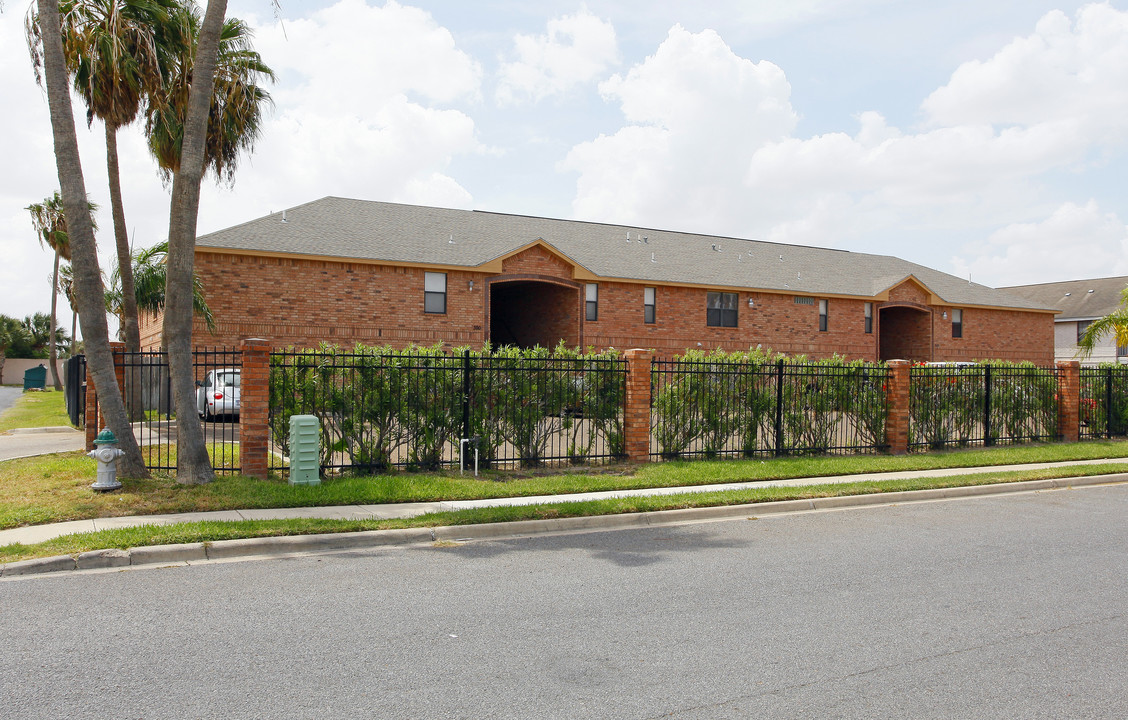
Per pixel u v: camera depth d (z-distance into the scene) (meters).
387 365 11.80
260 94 18.23
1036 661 4.94
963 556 7.84
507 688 4.41
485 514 9.02
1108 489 12.94
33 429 18.75
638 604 6.07
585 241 31.28
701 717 4.07
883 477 12.90
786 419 15.04
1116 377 19.62
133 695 4.25
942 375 16.72
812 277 34.28
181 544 7.52
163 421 19.25
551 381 12.96
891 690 4.45
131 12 15.49
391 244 25.83
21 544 7.35
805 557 7.75
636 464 13.20
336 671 4.64
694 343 30.36
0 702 4.14
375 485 10.38
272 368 11.39
